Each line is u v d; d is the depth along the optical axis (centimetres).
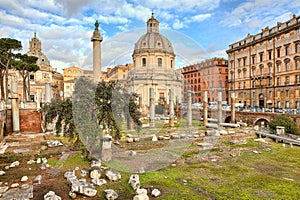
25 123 2038
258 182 885
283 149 1506
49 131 1994
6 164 1111
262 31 4684
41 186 820
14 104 1969
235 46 5406
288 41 3950
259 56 4647
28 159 1181
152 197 729
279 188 824
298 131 2077
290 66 3919
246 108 3331
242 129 2142
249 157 1283
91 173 894
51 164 1088
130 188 789
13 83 1991
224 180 902
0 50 3030
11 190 783
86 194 733
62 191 775
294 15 4078
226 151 1398
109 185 816
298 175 977
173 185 832
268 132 1983
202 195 752
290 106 3881
